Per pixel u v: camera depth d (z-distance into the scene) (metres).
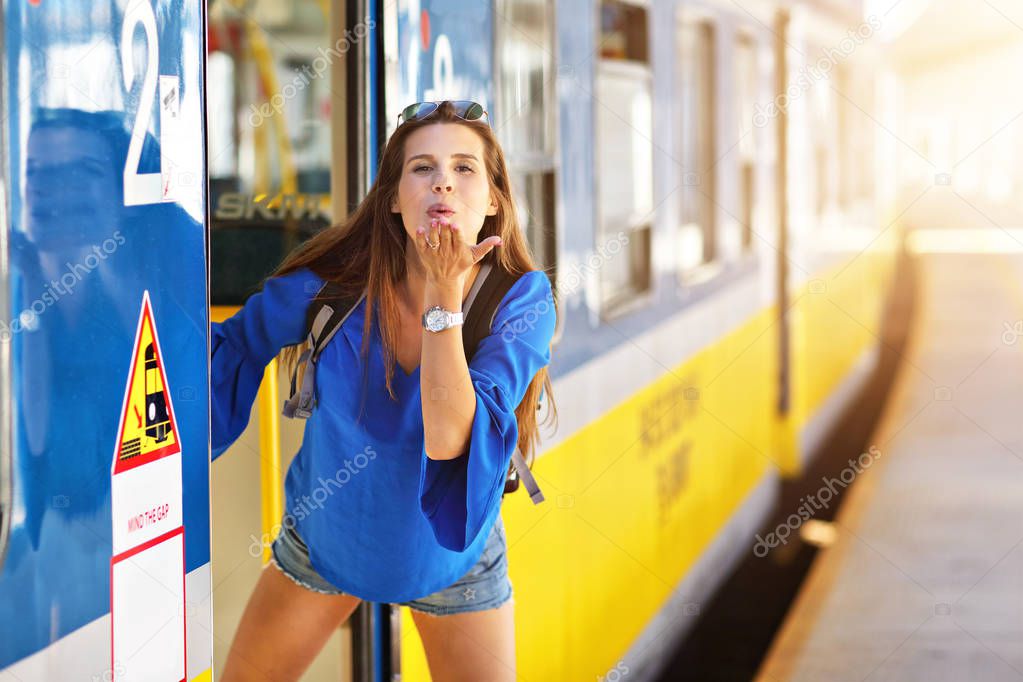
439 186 2.25
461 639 2.59
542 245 3.65
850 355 9.03
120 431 1.77
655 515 4.69
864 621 5.53
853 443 8.75
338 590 2.61
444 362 2.07
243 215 3.35
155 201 1.84
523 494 3.30
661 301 4.79
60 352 1.65
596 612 3.99
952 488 7.57
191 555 1.97
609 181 4.31
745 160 6.27
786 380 7.00
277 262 3.34
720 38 5.57
